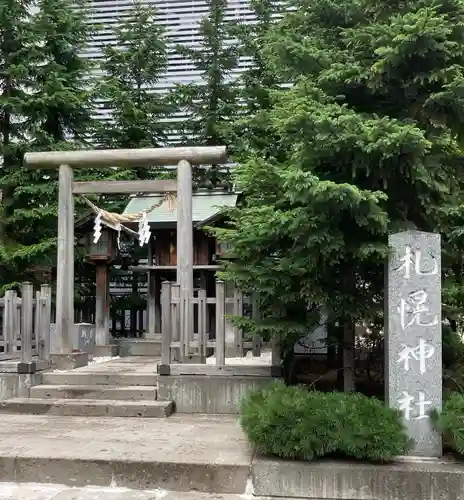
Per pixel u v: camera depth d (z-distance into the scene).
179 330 7.51
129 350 12.05
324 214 5.47
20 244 11.95
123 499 4.69
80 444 5.55
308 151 5.69
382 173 5.64
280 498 4.75
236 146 13.16
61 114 12.62
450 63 5.91
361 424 4.77
